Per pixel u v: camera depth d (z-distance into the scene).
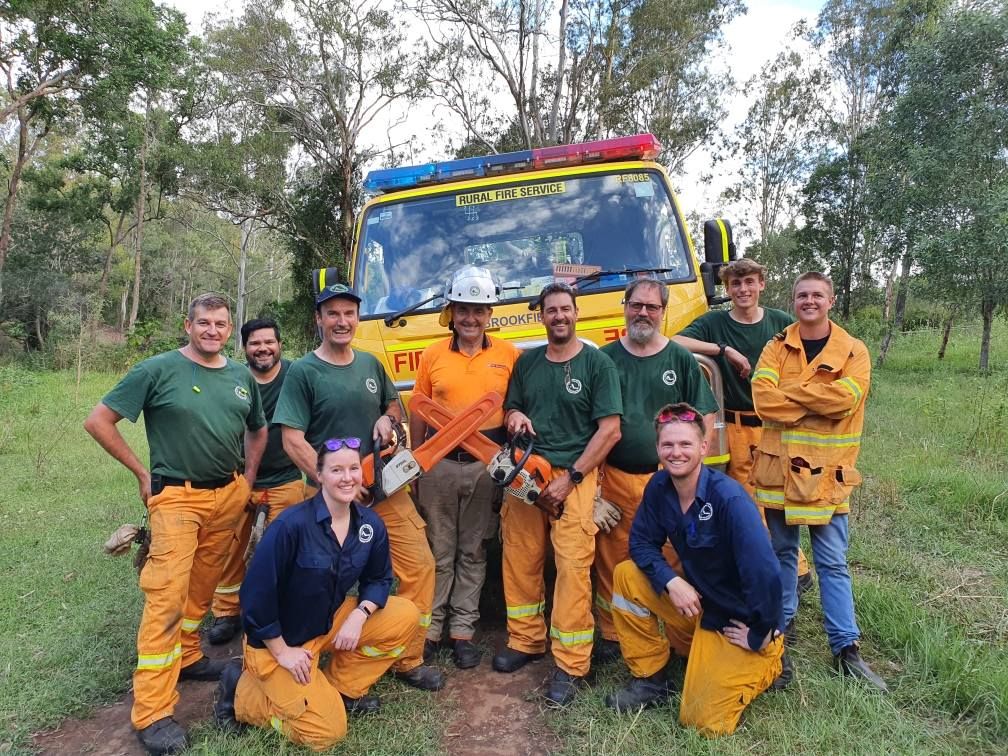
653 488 3.33
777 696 3.28
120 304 51.44
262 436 4.03
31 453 9.81
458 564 4.02
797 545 3.74
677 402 3.74
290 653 3.05
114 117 28.97
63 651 3.97
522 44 23.67
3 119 24.83
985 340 17.88
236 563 4.39
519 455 3.55
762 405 3.59
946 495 6.21
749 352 4.43
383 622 3.33
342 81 29.95
